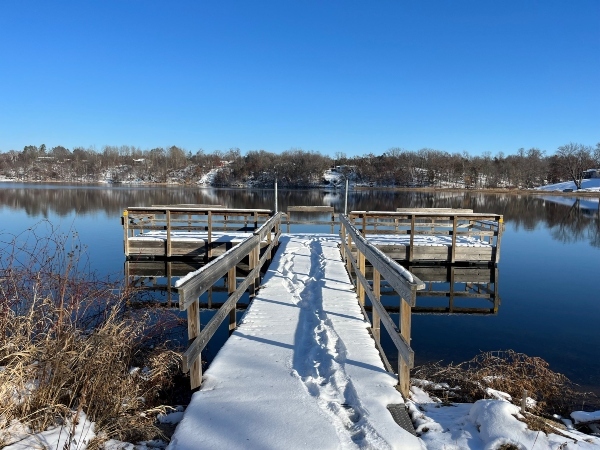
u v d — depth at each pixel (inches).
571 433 106.7
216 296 325.4
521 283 389.1
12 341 107.0
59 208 1019.3
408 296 106.0
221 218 845.2
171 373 142.7
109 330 130.1
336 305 199.5
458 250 431.8
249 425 95.2
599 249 578.2
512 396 153.3
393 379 122.2
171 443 88.4
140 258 444.5
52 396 101.7
